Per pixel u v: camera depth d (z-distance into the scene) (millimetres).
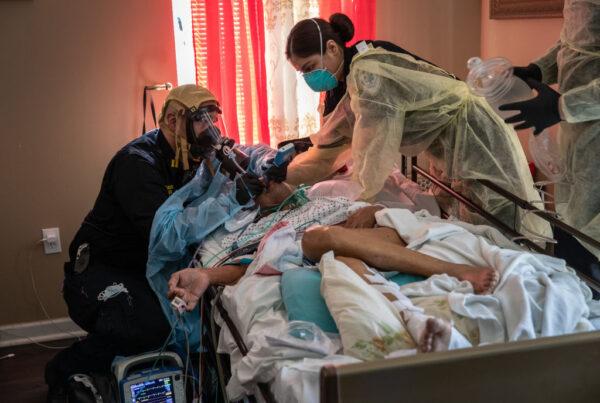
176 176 2357
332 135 2354
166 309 2195
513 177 2143
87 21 2871
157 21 2934
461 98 2113
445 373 970
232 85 3000
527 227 2135
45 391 2670
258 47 2986
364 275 1526
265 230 2143
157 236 2111
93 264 2391
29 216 2992
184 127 2246
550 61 2123
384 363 947
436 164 2365
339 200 2184
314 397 1197
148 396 2068
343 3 3109
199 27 2941
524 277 1444
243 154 2350
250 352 1377
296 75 3008
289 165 2420
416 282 1538
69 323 3129
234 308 1631
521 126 1774
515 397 1011
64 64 2887
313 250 1733
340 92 2406
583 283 1535
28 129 2910
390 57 2102
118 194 2240
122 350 2240
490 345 991
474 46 3393
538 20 2883
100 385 2240
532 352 997
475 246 1667
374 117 2021
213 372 2156
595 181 1912
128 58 2938
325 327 1465
